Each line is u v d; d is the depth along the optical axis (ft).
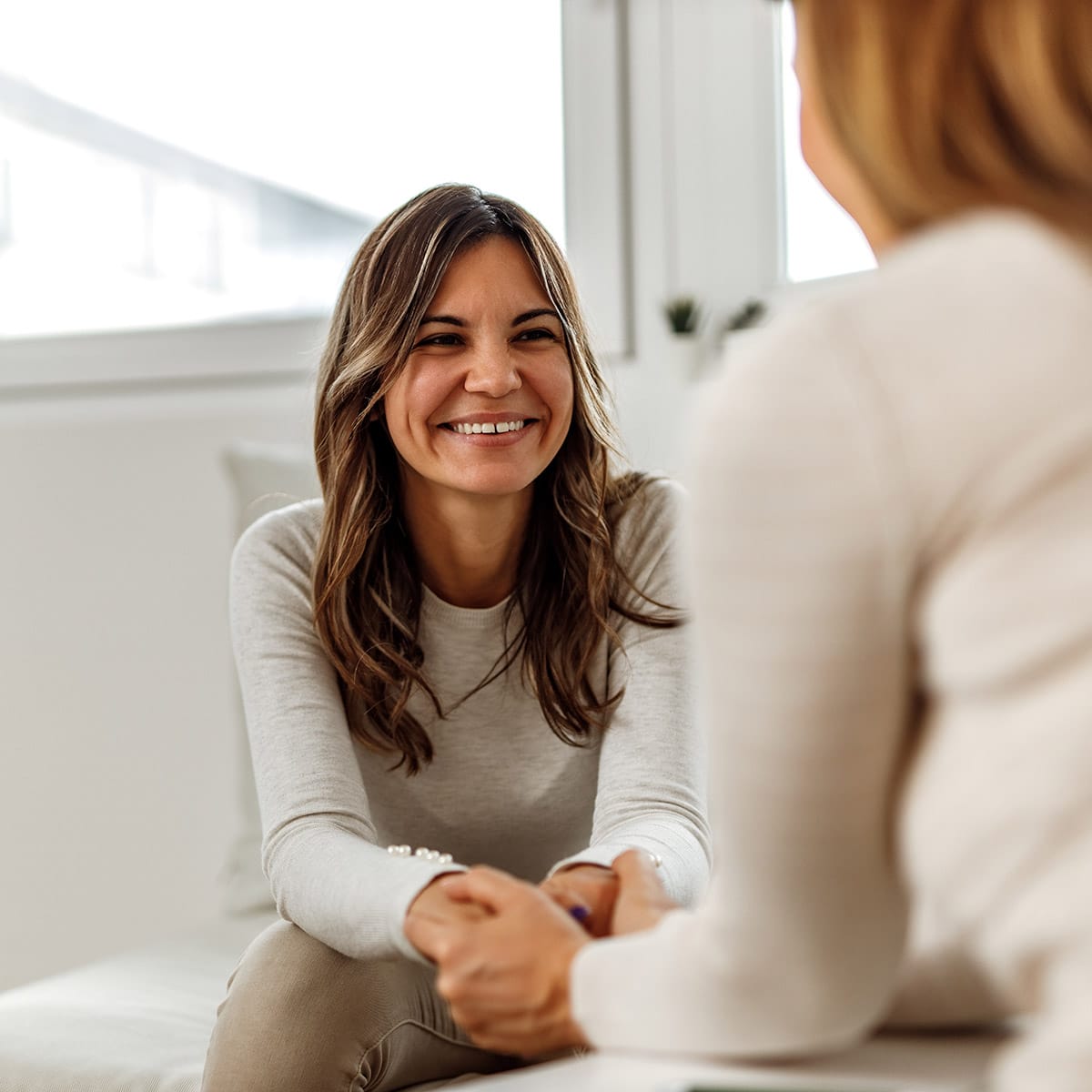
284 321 8.09
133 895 8.04
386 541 4.68
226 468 6.35
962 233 2.03
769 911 2.16
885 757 2.07
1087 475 1.87
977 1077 2.28
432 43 7.98
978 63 2.05
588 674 4.71
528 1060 4.54
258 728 4.42
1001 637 1.88
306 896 3.89
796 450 1.97
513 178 7.84
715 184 7.38
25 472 8.21
